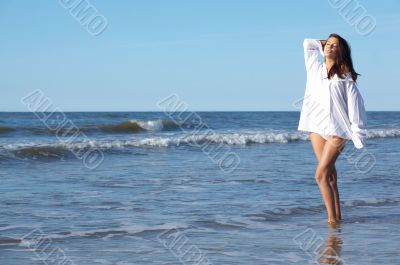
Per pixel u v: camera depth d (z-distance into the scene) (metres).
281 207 8.22
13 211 7.67
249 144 24.25
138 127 33.44
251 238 6.15
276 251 5.57
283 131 31.84
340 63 6.75
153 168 13.88
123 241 5.94
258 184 10.85
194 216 7.43
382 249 5.69
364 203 8.73
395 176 12.42
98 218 7.22
